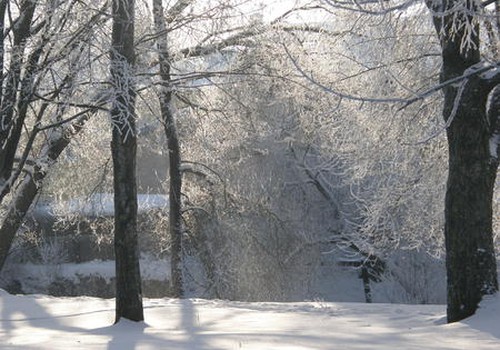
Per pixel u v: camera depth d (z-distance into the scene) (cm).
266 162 2686
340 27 1923
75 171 2411
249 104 2259
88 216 2838
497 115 1083
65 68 1394
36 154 2203
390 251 2538
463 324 974
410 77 1712
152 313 1221
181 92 2211
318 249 2809
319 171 2745
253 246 2597
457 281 1033
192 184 2642
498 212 1842
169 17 1916
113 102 1143
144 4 1761
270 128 2384
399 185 1942
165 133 2317
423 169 1875
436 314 1173
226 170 2559
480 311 1005
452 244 1041
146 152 2923
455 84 1038
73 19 1350
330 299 2961
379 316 1164
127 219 1121
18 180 2352
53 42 1322
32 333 1016
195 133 2466
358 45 1784
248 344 839
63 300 1416
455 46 1048
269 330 1000
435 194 1883
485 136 1038
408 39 1662
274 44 2048
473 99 1030
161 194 3244
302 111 2202
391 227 2134
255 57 2078
